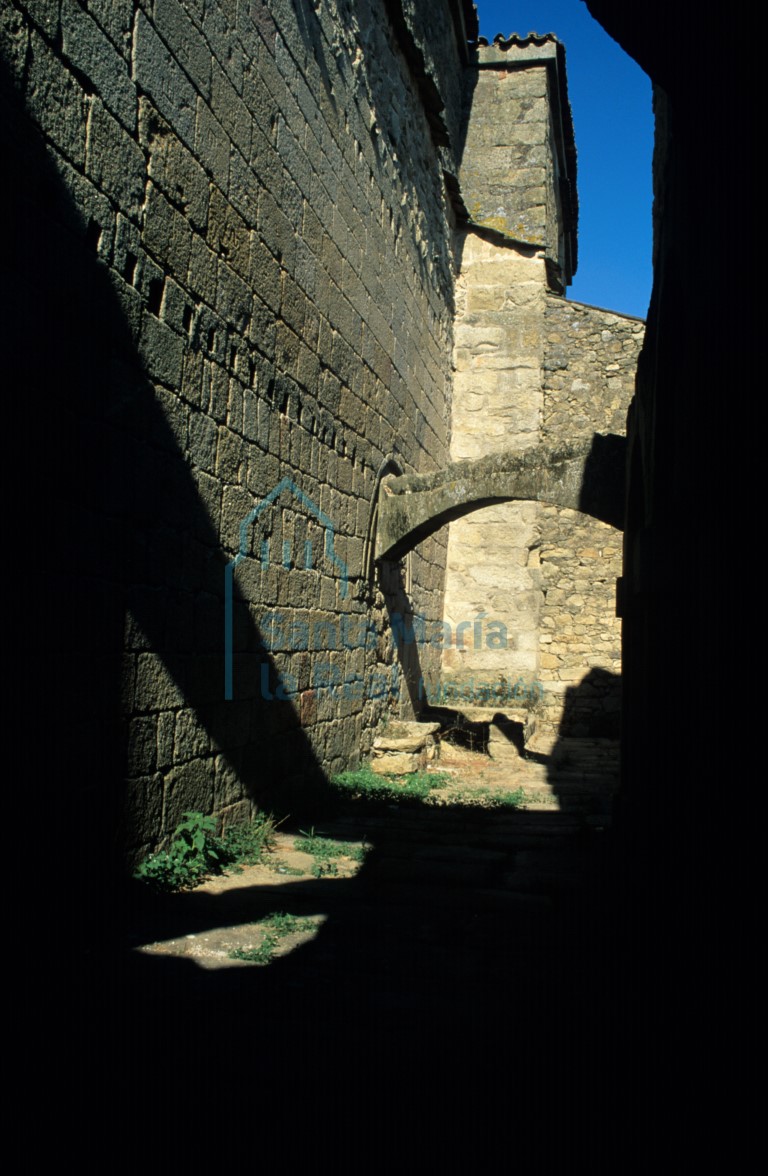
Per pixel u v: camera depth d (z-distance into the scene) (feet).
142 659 14.87
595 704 45.57
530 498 29.32
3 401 11.10
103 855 13.67
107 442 13.67
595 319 47.96
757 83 7.86
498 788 28.86
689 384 11.19
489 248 49.11
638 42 8.68
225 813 18.52
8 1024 9.54
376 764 29.81
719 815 8.70
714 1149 7.13
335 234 26.32
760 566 8.22
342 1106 8.20
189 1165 7.19
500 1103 8.30
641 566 15.69
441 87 43.14
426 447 41.11
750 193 8.25
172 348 15.94
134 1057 8.98
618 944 12.53
